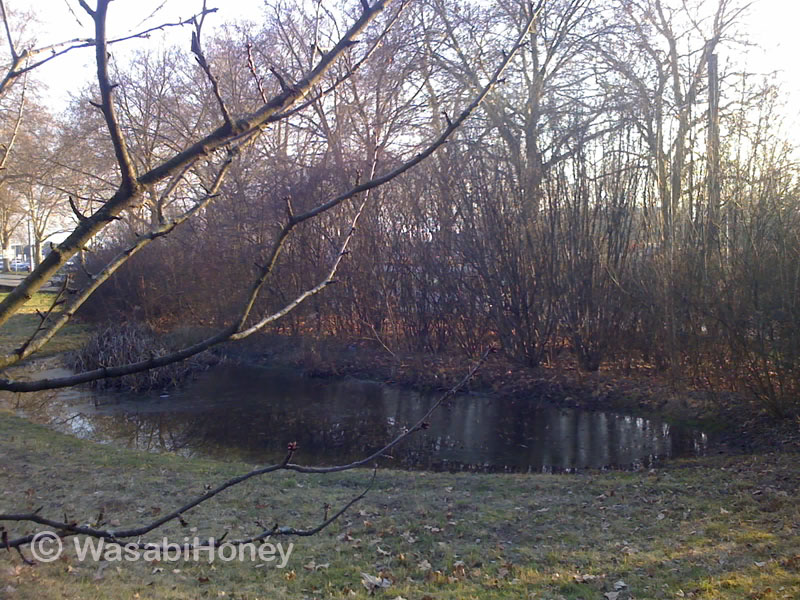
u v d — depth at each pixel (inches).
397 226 716.0
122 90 631.2
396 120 685.3
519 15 628.1
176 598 197.6
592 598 205.0
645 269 560.7
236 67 506.3
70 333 887.7
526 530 273.7
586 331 607.2
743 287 428.8
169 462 384.2
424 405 571.2
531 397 577.6
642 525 274.1
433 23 645.9
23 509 283.4
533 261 623.2
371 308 739.4
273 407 572.1
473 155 653.9
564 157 618.8
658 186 583.5
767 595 194.1
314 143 748.0
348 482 351.9
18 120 136.3
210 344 70.6
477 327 672.4
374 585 218.2
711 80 520.1
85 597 189.8
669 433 461.1
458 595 209.5
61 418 532.7
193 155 74.5
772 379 430.9
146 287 878.4
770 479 322.7
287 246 754.2
